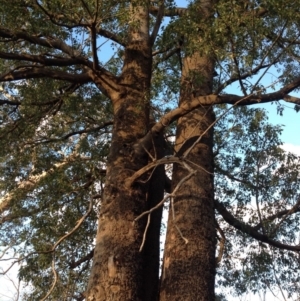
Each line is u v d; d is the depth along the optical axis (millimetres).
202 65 9086
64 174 10516
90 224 11148
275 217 11117
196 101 7926
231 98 7820
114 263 7102
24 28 8469
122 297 6953
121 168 7883
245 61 7203
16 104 10258
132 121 8406
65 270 11031
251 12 7348
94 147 10969
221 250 10750
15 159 11148
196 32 7598
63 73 8945
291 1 7164
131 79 8883
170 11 9594
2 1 7824
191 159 8305
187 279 7305
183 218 7785
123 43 9539
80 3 7797
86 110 11242
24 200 11062
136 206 7633
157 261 8227
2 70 9781
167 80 9516
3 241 10914
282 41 8070
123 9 8148
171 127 10844
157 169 8781
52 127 11094
